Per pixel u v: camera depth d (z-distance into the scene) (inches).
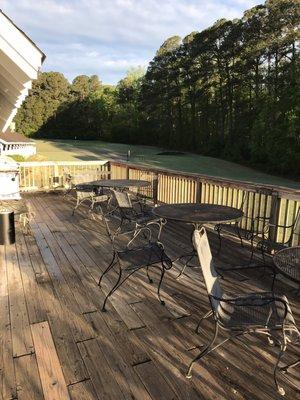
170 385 76.1
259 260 155.6
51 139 2112.5
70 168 369.4
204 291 123.6
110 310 109.1
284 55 1158.3
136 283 129.8
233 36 1306.6
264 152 1056.2
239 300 77.1
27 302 114.3
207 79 1486.2
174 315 106.3
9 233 174.2
